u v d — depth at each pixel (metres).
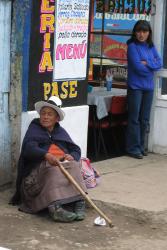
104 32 10.73
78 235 6.22
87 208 6.97
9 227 6.32
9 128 7.38
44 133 6.83
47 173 6.60
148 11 10.03
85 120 8.43
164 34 9.77
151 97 9.52
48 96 7.81
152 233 6.41
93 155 9.76
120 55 10.62
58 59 7.88
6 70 7.25
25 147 6.76
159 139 9.86
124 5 10.41
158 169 8.94
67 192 6.58
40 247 5.83
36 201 6.68
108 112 9.75
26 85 7.49
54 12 7.72
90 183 7.63
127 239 6.20
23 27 7.34
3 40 7.18
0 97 7.22
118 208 6.98
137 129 9.52
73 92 8.21
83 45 8.27
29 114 7.55
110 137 10.38
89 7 8.31
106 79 10.52
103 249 5.88
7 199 7.18
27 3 7.33
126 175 8.45
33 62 7.54
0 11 7.09
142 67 9.20
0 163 7.32
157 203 7.20
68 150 7.03
